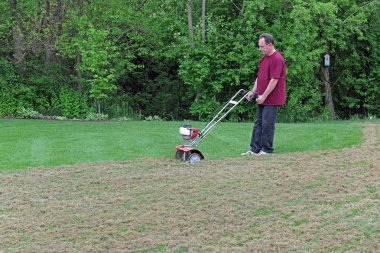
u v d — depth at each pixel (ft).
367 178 25.00
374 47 78.79
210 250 17.08
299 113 66.69
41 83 63.46
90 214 20.61
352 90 82.99
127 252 17.01
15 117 59.88
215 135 38.40
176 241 17.83
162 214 20.49
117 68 64.44
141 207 21.34
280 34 64.54
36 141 36.17
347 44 76.48
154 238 18.12
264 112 30.48
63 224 19.57
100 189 23.95
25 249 17.25
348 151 31.30
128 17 64.49
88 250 17.15
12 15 62.08
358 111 84.64
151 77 74.74
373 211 20.45
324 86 77.20
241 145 34.22
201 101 66.08
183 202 21.86
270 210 20.84
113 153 31.76
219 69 64.08
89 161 29.63
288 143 34.68
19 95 62.44
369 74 81.51
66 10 63.31
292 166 27.61
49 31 62.03
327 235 18.28
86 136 38.32
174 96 72.08
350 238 17.94
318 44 68.44
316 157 29.89
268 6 65.26
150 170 27.30
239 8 68.03
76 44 60.03
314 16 67.77
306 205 21.40
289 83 66.13
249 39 64.54
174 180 25.22
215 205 21.44
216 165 28.17
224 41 64.54
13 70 62.90
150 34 66.08
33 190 23.89
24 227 19.31
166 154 31.45
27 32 62.44
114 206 21.52
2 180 25.50
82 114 61.93
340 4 71.46
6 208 21.44
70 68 67.87
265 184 24.29
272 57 29.89
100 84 59.93
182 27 64.64
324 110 72.43
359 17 70.13
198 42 63.36
